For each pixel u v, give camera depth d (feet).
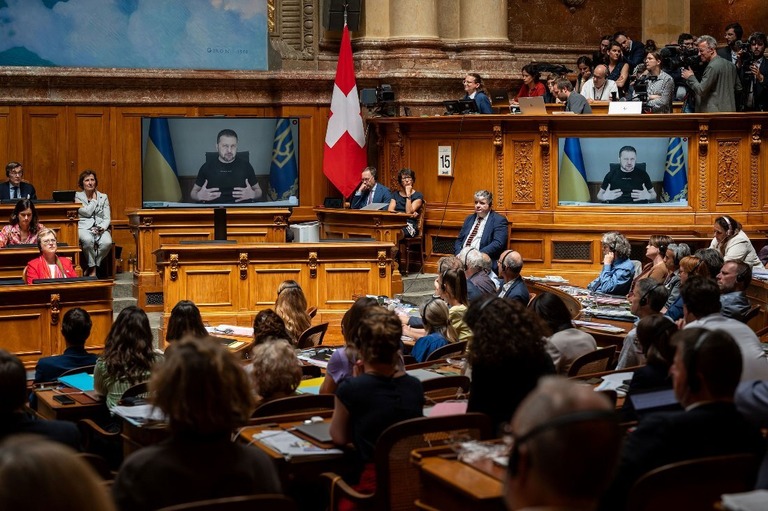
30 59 46.85
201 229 40.24
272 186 46.19
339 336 34.94
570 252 42.78
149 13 48.16
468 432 13.97
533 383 14.51
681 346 11.87
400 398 15.05
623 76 48.08
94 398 20.89
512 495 7.11
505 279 31.17
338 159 47.60
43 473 6.00
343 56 47.50
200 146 45.06
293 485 15.23
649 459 11.41
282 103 49.34
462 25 52.21
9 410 13.41
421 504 11.80
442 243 44.55
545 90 48.78
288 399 16.87
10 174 42.39
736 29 45.29
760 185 42.52
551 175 42.75
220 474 10.67
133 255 48.60
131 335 20.66
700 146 41.96
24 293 29.12
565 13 56.65
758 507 9.51
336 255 34.91
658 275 32.81
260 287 34.55
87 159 48.06
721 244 35.60
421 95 49.83
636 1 57.72
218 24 48.98
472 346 14.66
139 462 10.61
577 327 27.32
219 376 10.66
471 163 43.86
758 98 43.91
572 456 6.82
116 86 48.14
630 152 42.32
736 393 13.25
